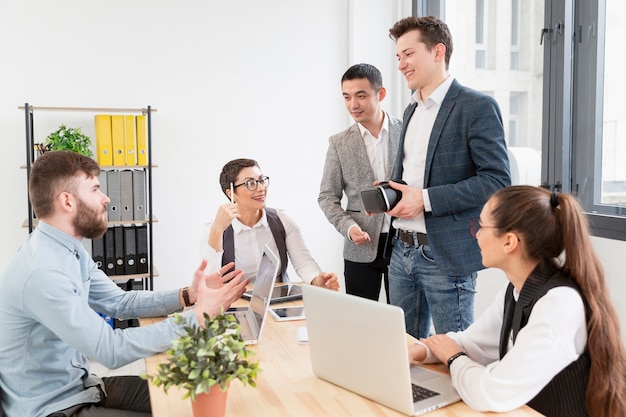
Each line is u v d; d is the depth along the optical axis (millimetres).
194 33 4129
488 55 3465
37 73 3836
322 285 2361
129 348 1608
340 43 4445
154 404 1364
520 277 1478
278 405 1359
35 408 1634
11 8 3760
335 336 1424
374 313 1300
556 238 1411
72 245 1732
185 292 2049
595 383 1363
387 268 3023
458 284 2273
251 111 4293
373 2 4312
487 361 1646
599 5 2664
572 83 2812
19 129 3832
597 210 2703
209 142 4219
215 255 2391
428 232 2256
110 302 2064
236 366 1245
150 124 3779
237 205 2533
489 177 2135
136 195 3863
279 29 4309
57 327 1564
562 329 1331
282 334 1871
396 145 2996
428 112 2330
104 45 3949
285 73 4348
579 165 2801
